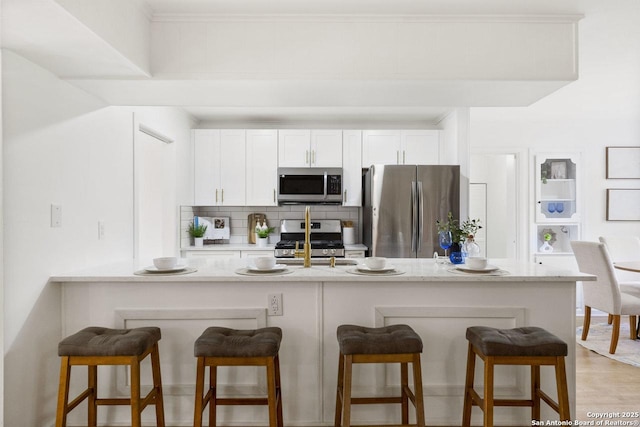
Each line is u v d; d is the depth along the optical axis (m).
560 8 2.37
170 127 4.09
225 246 4.72
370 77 2.45
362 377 2.34
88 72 2.30
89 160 2.65
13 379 1.98
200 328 2.34
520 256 5.21
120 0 2.04
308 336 2.36
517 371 2.35
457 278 2.26
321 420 2.35
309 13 2.43
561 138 5.24
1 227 1.89
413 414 2.34
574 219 5.21
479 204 6.40
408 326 2.16
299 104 3.01
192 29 2.44
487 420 1.93
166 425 2.33
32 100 2.12
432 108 4.42
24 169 2.05
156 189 4.18
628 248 4.63
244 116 4.80
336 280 2.29
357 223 5.18
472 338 2.09
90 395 2.19
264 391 2.32
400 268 2.60
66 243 2.39
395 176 4.25
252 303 2.35
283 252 4.45
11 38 1.83
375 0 2.29
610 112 4.88
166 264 2.40
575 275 2.30
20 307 2.02
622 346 3.84
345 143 4.82
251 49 2.45
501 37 2.46
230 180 4.80
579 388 2.91
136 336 1.97
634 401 2.71
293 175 4.72
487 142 5.23
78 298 2.35
